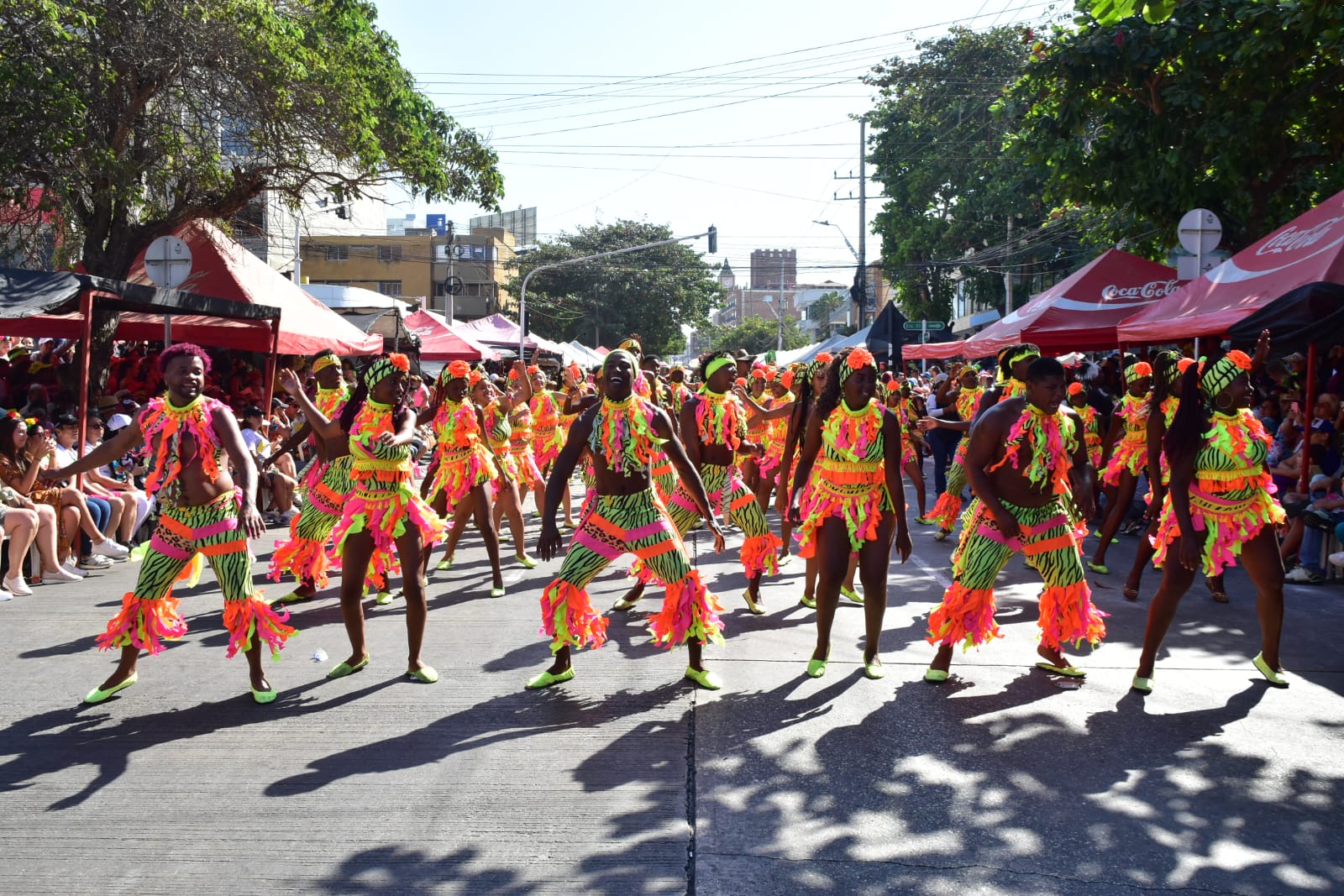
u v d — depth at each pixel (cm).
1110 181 1501
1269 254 1095
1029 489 567
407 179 1788
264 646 668
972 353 1877
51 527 863
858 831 403
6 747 488
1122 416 916
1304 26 1210
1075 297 1588
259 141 1550
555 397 1314
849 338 3241
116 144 1433
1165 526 578
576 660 639
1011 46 3256
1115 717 528
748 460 1114
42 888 359
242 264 1666
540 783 447
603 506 571
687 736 503
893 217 3631
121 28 1362
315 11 1631
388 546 617
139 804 426
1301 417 1012
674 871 372
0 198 1392
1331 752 481
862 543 598
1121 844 393
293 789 441
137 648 575
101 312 1454
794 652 657
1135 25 1389
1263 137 1362
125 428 547
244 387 1803
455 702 556
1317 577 860
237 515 552
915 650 658
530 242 6969
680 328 6066
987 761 471
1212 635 690
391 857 382
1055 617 584
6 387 1416
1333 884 364
